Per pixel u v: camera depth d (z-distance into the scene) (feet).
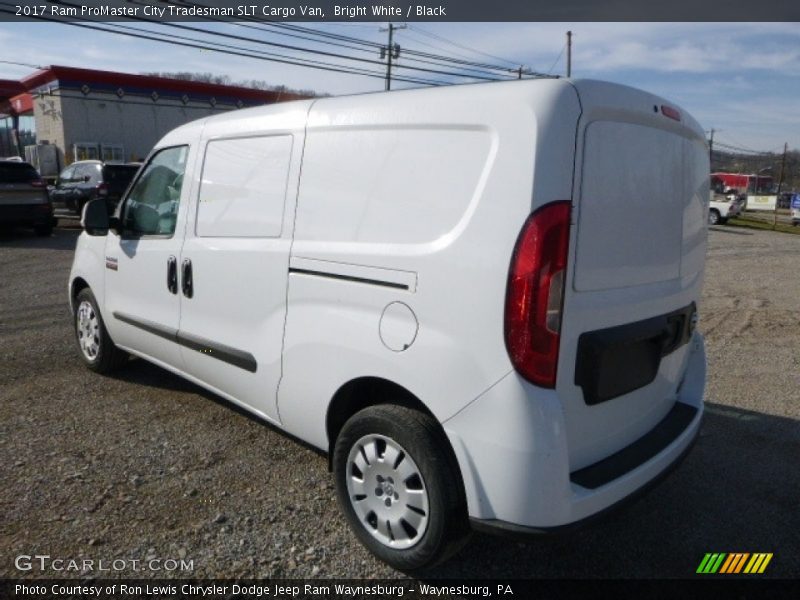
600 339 8.53
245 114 12.32
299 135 10.81
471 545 10.27
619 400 9.32
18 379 17.04
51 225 51.47
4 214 47.85
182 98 123.34
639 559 10.04
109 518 10.56
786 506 11.67
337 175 10.09
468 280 8.23
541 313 7.88
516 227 7.89
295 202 10.77
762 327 25.89
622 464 9.14
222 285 12.25
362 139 9.78
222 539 10.12
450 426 8.50
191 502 11.11
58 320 23.76
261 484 11.76
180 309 13.53
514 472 8.02
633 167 8.94
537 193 7.80
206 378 13.37
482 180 8.25
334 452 10.08
